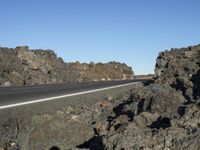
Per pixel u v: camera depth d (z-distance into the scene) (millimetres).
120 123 11008
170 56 23719
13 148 9273
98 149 8852
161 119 10281
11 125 10641
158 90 13641
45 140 9641
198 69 16109
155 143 7801
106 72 61469
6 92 21359
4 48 39281
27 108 13477
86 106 15922
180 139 7734
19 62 38188
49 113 12562
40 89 24688
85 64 60656
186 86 13875
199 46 22641
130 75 67875
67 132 10055
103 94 21328
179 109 10172
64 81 42562
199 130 7953
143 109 11859
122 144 7867
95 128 11391
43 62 42344
